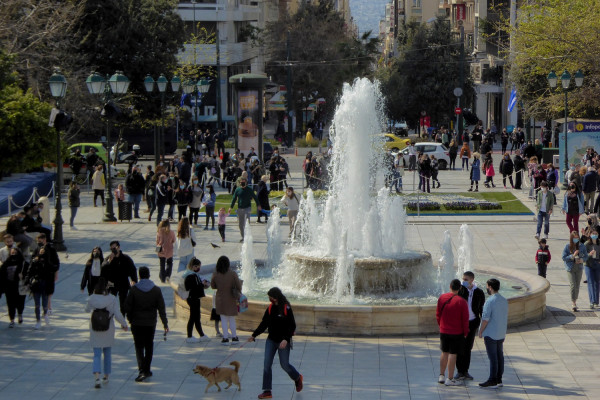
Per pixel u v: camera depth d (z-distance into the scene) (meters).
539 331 17.30
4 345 16.61
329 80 80.50
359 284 19.09
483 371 14.62
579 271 18.92
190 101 69.06
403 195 39.03
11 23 40.12
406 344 16.31
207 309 18.11
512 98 58.53
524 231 29.95
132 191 33.50
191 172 42.09
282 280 20.56
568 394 13.25
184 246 21.45
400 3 150.62
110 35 50.12
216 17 80.50
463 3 91.06
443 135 62.31
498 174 48.41
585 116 50.56
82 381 14.27
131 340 16.95
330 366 14.95
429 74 79.69
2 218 33.44
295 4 115.44
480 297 14.28
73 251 26.94
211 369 13.55
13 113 38.91
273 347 13.29
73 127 50.19
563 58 46.62
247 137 49.94
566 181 39.56
